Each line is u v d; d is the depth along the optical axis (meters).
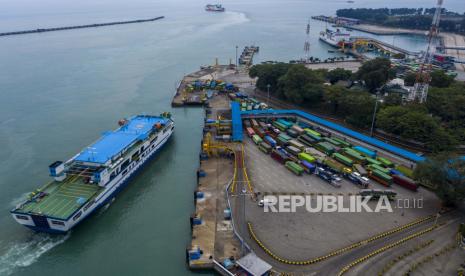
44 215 98.62
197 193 115.25
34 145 163.38
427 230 98.00
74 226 104.62
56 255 96.62
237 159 141.62
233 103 193.62
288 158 137.50
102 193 114.06
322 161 135.50
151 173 140.50
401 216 104.94
